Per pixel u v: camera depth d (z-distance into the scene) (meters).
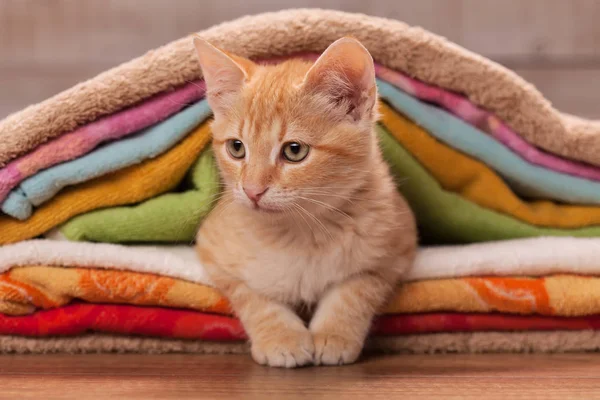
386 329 1.49
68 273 1.45
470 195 1.70
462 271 1.50
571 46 2.44
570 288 1.47
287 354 1.32
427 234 1.79
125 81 1.52
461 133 1.64
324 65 1.36
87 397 1.11
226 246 1.48
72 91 1.51
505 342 1.49
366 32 1.59
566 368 1.31
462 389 1.15
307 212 1.38
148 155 1.55
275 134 1.38
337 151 1.40
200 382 1.21
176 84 1.56
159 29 2.45
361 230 1.45
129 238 1.57
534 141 1.64
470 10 2.44
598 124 1.65
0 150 1.48
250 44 1.60
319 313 1.44
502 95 1.61
